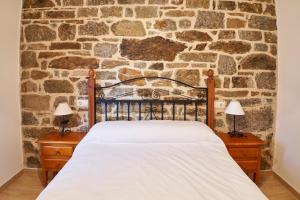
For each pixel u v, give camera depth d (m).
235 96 2.99
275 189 2.75
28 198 2.53
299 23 2.59
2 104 2.68
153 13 2.89
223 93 2.98
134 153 2.12
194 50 2.93
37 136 3.04
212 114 2.93
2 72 2.68
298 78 2.63
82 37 2.91
